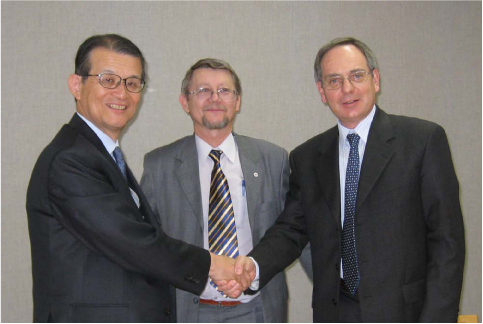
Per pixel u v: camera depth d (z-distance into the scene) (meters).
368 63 1.53
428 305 1.31
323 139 1.69
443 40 2.56
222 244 1.67
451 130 2.59
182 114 2.46
